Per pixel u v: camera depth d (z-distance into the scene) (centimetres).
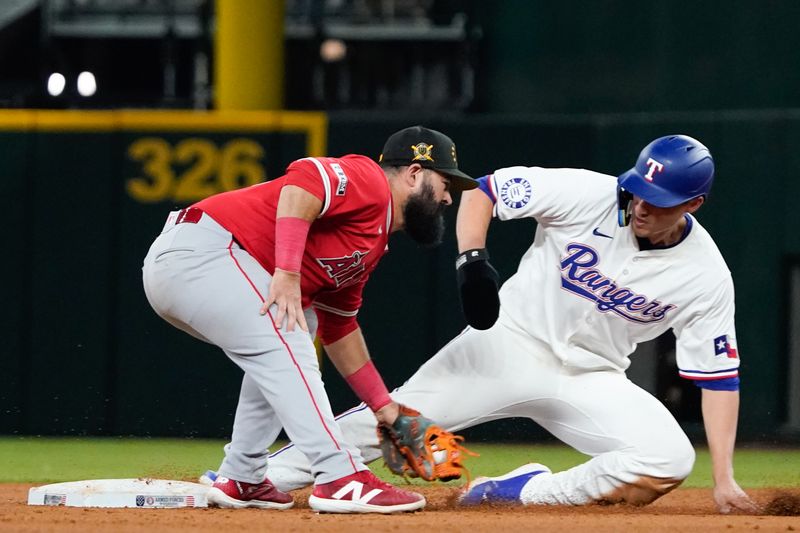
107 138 3148
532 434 3025
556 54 3734
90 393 3128
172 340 3122
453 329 3081
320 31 4447
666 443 1434
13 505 1438
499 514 1355
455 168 1356
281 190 1283
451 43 4369
